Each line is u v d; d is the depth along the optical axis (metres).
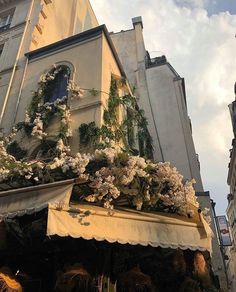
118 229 5.74
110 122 9.77
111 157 6.59
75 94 10.20
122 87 12.03
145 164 6.78
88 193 6.66
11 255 6.95
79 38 11.99
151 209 7.00
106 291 6.17
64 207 5.52
